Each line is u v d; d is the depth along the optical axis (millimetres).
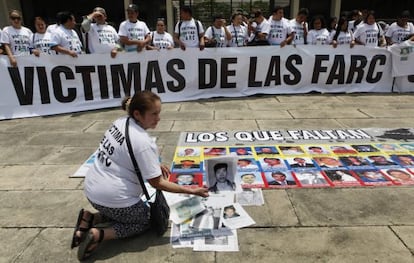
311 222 2432
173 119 5020
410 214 2508
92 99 5715
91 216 2291
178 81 6168
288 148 3725
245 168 3240
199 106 5797
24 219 2562
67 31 5477
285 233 2316
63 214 2621
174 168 3283
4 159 3697
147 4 12906
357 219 2459
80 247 2137
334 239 2244
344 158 3434
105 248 2209
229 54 6219
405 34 6883
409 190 2832
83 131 4594
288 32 6520
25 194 2932
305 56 6434
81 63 5531
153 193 2639
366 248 2150
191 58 6121
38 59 5297
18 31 5719
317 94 6609
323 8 13109
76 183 3113
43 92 5426
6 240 2320
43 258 2135
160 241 2256
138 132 2064
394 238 2240
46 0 13141
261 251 2146
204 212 2420
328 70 6551
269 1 13008
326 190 2852
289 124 4652
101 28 5641
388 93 6699
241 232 2330
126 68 5824
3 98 5238
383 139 3973
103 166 2109
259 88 6527
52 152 3863
